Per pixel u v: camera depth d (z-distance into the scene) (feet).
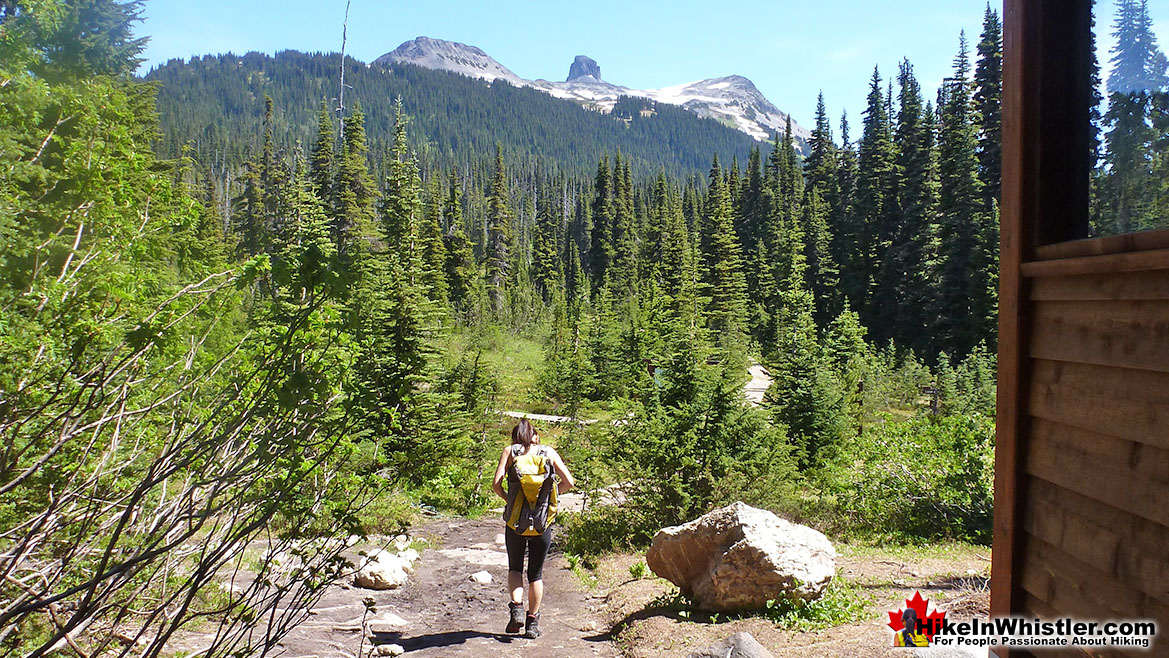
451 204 220.64
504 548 36.09
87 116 18.65
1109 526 7.32
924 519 36.35
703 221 297.33
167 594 15.35
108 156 18.40
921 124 195.31
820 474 43.55
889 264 182.50
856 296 193.26
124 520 10.70
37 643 13.57
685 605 22.21
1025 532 8.79
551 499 21.63
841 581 22.91
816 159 272.92
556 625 23.22
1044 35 8.80
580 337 122.52
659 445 35.40
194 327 15.83
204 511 11.12
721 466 35.45
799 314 132.16
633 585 27.17
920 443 39.34
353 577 27.43
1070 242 8.05
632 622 21.63
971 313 156.15
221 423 12.30
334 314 11.76
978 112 172.45
